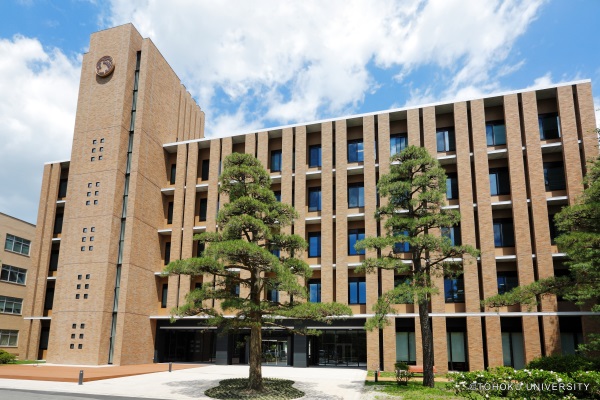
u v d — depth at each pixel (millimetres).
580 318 28781
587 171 27391
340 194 34688
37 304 39406
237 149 39344
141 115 36750
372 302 31703
